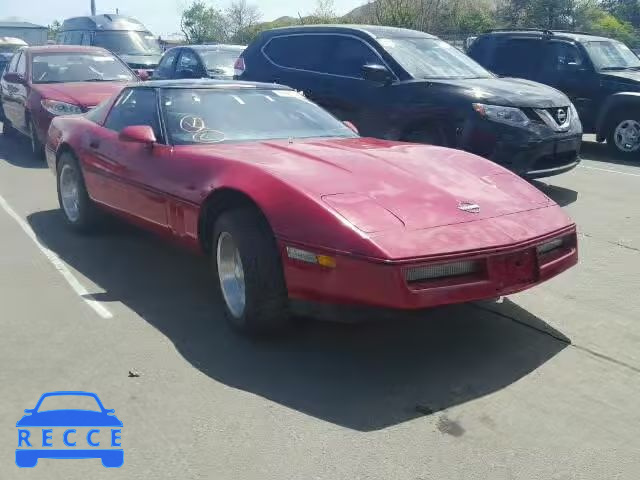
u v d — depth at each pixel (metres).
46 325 4.37
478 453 3.03
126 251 5.98
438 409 3.39
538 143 7.51
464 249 3.61
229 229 4.04
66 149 6.45
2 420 3.28
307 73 9.19
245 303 3.99
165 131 5.11
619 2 42.47
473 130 7.56
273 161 4.35
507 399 3.49
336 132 5.48
